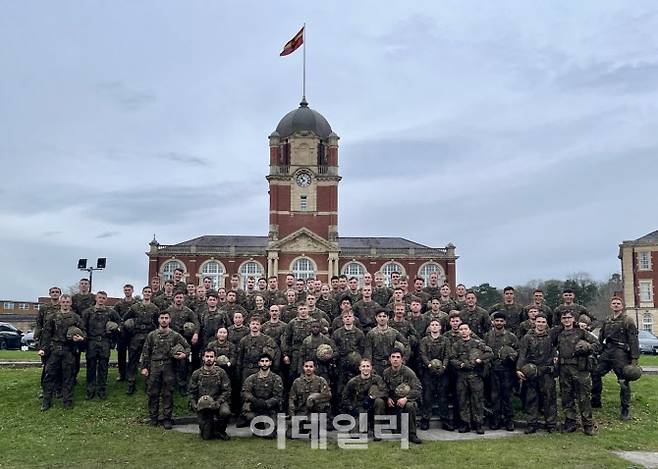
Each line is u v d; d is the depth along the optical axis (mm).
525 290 92500
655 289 66938
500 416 14195
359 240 76125
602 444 12469
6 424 14125
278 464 10953
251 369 13914
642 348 36812
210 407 12312
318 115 73250
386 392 12883
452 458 11312
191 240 74375
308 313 14641
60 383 16328
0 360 23953
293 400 12828
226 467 10781
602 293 90562
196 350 16438
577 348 13430
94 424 14078
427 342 14258
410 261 70625
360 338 14062
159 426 13969
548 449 12000
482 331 15953
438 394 14398
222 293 18094
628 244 68875
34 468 10789
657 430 13672
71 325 15383
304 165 69312
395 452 11727
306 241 67875
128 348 16688
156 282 20266
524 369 13539
